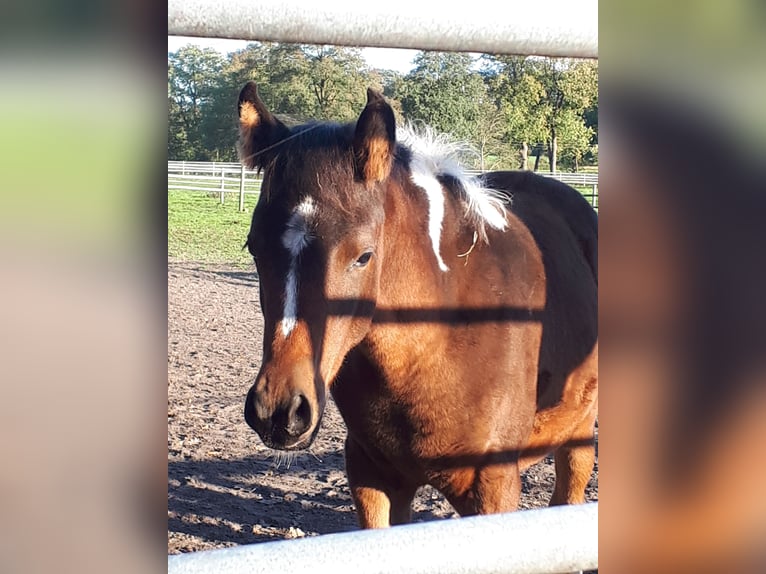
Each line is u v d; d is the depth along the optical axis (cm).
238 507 470
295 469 531
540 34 104
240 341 841
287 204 246
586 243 390
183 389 675
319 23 97
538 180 399
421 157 308
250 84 265
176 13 92
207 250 1483
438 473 299
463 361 288
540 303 325
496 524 93
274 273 244
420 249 283
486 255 307
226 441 570
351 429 306
